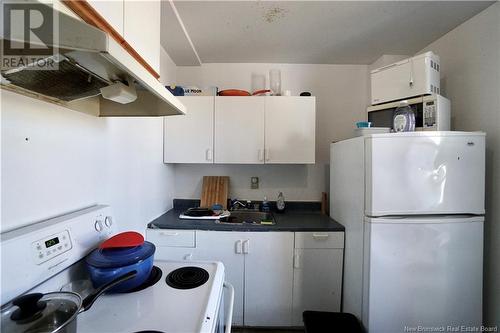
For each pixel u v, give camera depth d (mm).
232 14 1519
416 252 1258
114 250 797
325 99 2223
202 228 1655
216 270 939
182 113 1021
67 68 568
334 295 1667
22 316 502
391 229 1262
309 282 1667
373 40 1838
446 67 1731
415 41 1848
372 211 1272
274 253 1658
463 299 1272
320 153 2240
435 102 1389
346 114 2219
